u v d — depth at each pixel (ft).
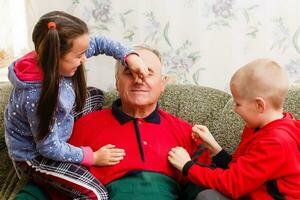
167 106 5.56
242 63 5.90
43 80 4.01
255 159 4.03
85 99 4.98
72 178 4.42
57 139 4.35
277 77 4.21
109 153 4.66
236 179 4.09
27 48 6.23
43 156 4.48
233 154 4.87
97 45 4.89
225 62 5.93
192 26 5.88
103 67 6.19
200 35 5.90
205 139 4.89
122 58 4.79
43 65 3.99
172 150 4.77
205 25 5.86
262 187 4.09
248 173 4.04
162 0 5.86
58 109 4.26
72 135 5.03
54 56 3.93
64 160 4.45
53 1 6.05
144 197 4.51
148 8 5.91
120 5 5.95
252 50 5.85
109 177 4.69
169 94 5.64
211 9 5.80
